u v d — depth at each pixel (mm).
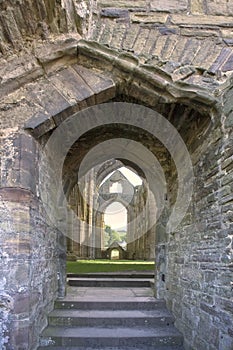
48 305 4199
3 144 3012
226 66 3385
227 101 2729
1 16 2838
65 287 5066
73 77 3219
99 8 3572
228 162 2680
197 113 3369
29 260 2916
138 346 3793
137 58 3105
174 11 3588
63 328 4059
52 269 4434
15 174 2961
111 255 20516
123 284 6242
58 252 4941
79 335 3805
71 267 9453
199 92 3002
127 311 4609
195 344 3373
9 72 3078
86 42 3133
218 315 2783
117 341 3797
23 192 2941
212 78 3334
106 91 3227
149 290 5785
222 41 3506
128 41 3506
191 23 3551
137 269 8930
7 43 3064
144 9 3588
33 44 3170
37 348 3461
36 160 3234
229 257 2598
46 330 3896
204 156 3236
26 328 2816
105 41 3490
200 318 3242
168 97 3188
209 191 3082
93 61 3199
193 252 3516
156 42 3504
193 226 3541
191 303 3557
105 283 6246
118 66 3143
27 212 2928
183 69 3316
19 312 2785
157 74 3105
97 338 3779
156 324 4297
